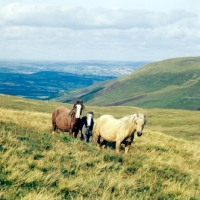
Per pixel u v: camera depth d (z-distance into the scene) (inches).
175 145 844.6
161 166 497.7
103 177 368.5
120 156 493.7
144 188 380.2
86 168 405.4
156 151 678.5
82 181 336.5
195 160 689.6
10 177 301.4
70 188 312.3
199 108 7391.7
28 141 467.8
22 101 3125.0
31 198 263.6
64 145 512.1
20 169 334.3
